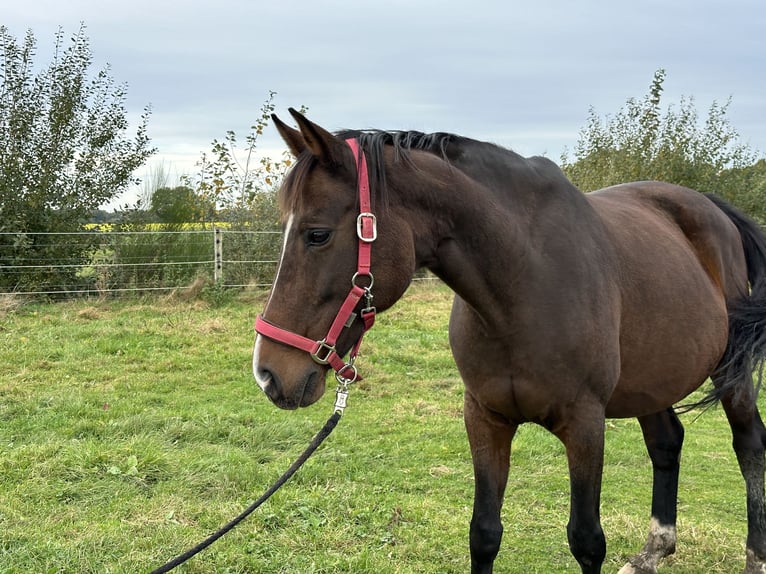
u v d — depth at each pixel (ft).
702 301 10.03
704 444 17.80
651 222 10.31
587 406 8.09
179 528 11.28
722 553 11.38
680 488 14.66
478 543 8.42
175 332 27.32
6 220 34.19
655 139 41.45
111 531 11.11
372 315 7.15
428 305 35.22
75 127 36.09
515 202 8.14
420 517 12.17
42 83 35.73
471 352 8.18
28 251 34.30
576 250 8.19
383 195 7.09
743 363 10.37
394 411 19.26
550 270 7.94
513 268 7.76
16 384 20.16
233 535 11.12
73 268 35.06
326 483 13.84
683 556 11.32
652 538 10.98
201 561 10.17
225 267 37.22
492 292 7.78
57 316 29.91
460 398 20.85
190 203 39.75
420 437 17.12
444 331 29.50
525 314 7.79
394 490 13.69
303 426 17.43
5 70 34.83
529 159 8.93
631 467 15.94
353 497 12.83
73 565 9.99
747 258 12.20
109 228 37.88
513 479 14.70
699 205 11.44
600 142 42.86
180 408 18.78
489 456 8.57
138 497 12.64
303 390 6.95
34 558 10.11
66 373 21.85
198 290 34.58
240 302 34.50
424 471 14.79
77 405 18.08
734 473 15.64
